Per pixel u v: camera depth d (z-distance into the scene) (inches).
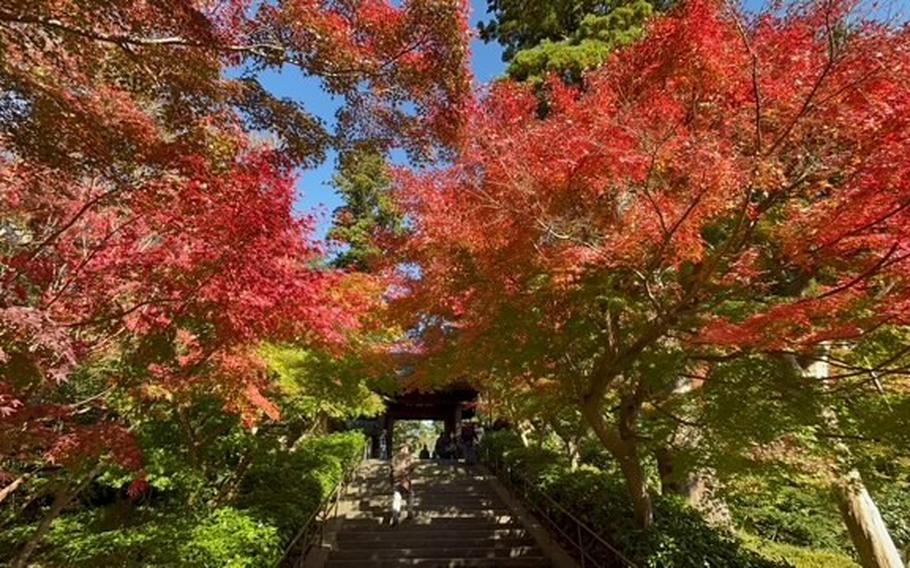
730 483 244.1
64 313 153.5
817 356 188.9
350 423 1011.9
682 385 279.0
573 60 388.8
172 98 155.9
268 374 296.4
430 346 290.5
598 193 187.0
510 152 189.0
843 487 209.8
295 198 165.9
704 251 186.9
